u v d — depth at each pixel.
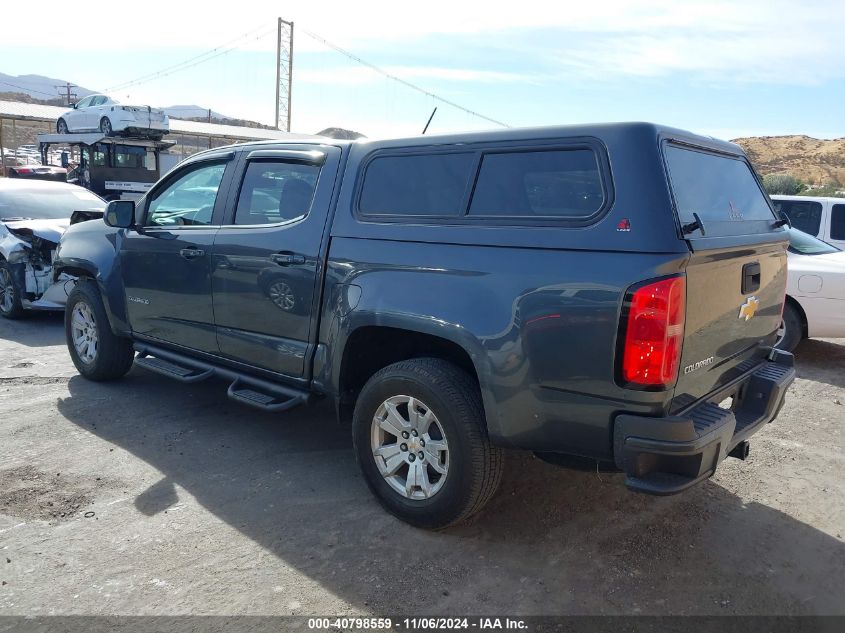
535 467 4.30
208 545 3.30
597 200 2.92
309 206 3.97
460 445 3.22
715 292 3.04
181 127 49.88
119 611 2.80
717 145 3.55
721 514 3.77
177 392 5.63
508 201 3.19
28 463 4.20
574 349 2.87
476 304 3.12
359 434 3.66
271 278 4.06
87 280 5.76
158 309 4.96
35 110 45.31
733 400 3.64
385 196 3.66
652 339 2.71
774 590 3.06
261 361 4.25
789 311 7.05
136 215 5.12
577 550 3.35
